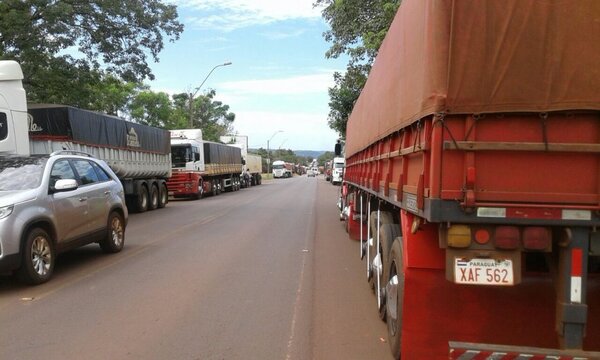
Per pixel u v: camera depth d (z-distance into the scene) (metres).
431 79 3.56
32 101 20.72
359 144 9.48
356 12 18.31
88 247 11.04
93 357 4.78
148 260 9.52
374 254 6.85
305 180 70.62
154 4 21.66
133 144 19.94
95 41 20.52
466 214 3.42
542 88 3.40
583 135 3.40
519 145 3.38
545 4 3.42
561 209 3.38
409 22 4.44
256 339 5.30
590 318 3.98
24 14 17.33
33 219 7.43
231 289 7.34
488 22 3.46
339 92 28.91
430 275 4.03
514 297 4.01
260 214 18.64
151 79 22.70
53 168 8.43
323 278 8.05
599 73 3.35
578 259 3.43
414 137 4.17
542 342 4.01
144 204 20.53
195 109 66.88
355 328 5.66
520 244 3.45
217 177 34.59
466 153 3.43
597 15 3.37
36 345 5.09
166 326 5.69
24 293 7.11
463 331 4.03
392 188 5.23
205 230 13.95
